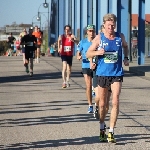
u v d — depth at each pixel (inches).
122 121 469.1
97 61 378.3
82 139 388.2
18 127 441.1
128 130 423.8
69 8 2128.4
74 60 1722.4
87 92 518.3
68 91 736.3
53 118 487.2
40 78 980.6
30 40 1019.3
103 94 378.0
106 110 382.0
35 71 1171.9
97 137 395.9
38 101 619.8
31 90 754.2
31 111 534.9
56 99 637.9
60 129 429.7
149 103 597.6
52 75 1048.2
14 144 370.0
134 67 1171.3
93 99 629.3
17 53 2423.7
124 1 1316.4
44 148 355.9
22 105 584.1
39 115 506.6
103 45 370.0
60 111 532.4
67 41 777.6
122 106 570.3
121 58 374.9
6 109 551.8
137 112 525.0
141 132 414.9
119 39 372.2
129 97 658.8
